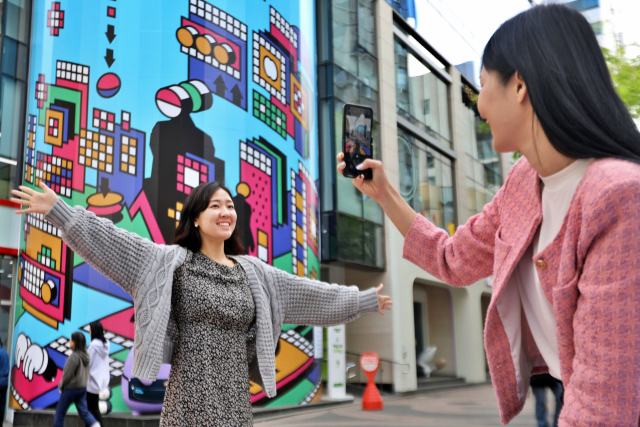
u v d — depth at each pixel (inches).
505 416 45.3
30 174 400.2
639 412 28.4
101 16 391.9
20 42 496.4
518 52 36.1
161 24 389.4
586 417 29.3
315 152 490.9
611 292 29.4
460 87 840.9
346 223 571.2
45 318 375.2
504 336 44.9
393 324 609.0
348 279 633.6
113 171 374.0
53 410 361.4
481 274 53.3
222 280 98.0
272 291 105.1
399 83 698.2
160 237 367.6
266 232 405.4
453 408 436.5
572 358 33.8
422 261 58.6
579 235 33.3
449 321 773.9
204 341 92.5
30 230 396.8
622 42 386.0
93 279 366.6
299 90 453.1
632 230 29.4
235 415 91.0
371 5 676.7
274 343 104.0
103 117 379.9
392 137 652.1
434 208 728.3
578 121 33.4
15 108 483.8
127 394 344.5
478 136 882.8
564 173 36.0
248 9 418.6
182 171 375.9
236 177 394.0
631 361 28.5
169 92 383.6
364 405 431.2
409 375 604.1
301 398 422.0
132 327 357.4
